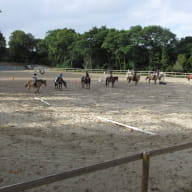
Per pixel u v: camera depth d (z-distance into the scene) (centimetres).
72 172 329
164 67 6431
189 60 5900
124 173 539
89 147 702
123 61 7619
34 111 1189
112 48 7056
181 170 566
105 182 496
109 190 464
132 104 1490
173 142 770
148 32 6800
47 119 1029
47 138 775
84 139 776
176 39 7112
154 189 471
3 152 645
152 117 1133
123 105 1445
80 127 918
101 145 723
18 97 1647
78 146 708
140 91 2217
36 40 11012
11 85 2459
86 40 7700
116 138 797
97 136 812
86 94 1912
